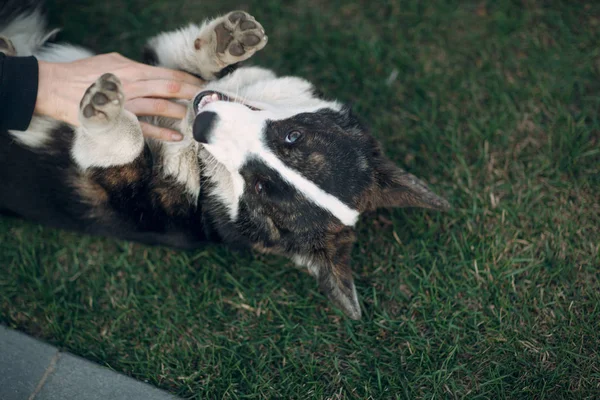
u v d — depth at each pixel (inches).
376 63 45.8
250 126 35.7
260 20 46.6
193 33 39.1
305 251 37.6
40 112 35.9
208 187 37.8
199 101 36.7
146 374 39.5
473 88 44.9
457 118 44.5
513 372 39.5
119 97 33.6
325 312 41.2
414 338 40.2
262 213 37.0
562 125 43.8
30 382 38.3
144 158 36.6
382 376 39.6
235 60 36.8
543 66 45.1
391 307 41.3
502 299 40.6
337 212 36.4
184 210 38.3
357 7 47.0
